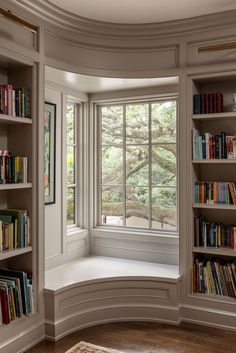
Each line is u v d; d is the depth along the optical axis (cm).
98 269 338
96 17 300
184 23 307
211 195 312
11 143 291
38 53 280
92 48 321
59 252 356
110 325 307
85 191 399
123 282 315
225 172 332
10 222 268
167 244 359
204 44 310
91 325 305
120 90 379
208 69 305
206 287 311
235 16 292
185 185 317
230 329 294
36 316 278
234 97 304
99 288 310
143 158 383
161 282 313
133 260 375
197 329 298
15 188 265
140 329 299
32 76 280
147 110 381
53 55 297
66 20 296
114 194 400
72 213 395
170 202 369
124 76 328
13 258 291
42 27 284
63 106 361
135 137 387
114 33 321
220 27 302
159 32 319
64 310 290
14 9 260
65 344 274
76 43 314
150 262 366
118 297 315
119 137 396
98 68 323
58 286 288
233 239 307
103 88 371
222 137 305
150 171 379
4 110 258
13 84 288
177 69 318
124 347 267
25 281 271
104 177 405
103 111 404
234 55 299
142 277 315
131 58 329
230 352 259
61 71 306
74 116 396
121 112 394
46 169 338
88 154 402
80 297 302
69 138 388
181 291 317
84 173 399
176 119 365
